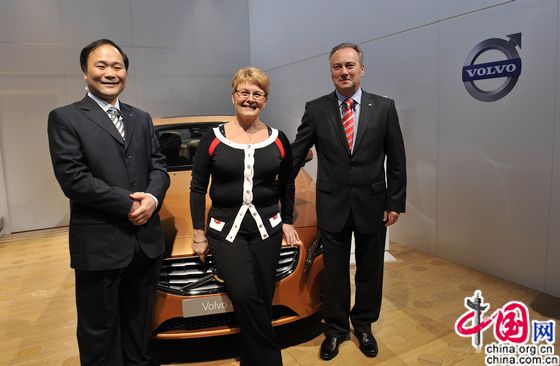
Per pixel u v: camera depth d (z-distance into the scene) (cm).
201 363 202
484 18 287
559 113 250
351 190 192
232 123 179
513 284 287
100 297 159
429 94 336
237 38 619
